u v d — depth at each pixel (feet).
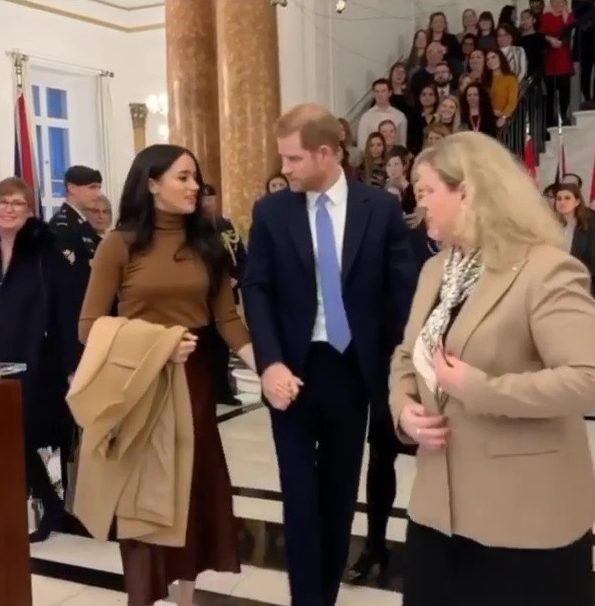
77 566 10.61
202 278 8.15
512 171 5.28
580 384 4.83
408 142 28.30
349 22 29.45
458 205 5.32
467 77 27.96
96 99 32.14
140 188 7.98
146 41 32.78
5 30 28.19
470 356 5.23
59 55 30.25
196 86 23.09
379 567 10.02
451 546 5.55
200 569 8.45
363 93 30.63
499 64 27.37
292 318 8.02
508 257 5.18
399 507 12.19
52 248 11.55
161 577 8.12
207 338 8.43
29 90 28.91
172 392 7.93
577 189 18.35
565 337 4.93
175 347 7.71
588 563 5.43
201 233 8.21
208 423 8.39
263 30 21.08
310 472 8.16
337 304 7.95
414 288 7.96
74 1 30.60
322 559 8.58
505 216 5.20
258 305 8.05
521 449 5.20
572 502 5.25
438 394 5.46
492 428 5.25
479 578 5.42
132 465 7.88
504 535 5.22
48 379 11.45
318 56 27.43
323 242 7.94
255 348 7.98
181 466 7.97
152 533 7.89
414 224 12.12
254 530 11.64
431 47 29.89
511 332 5.14
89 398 7.71
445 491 5.43
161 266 8.03
